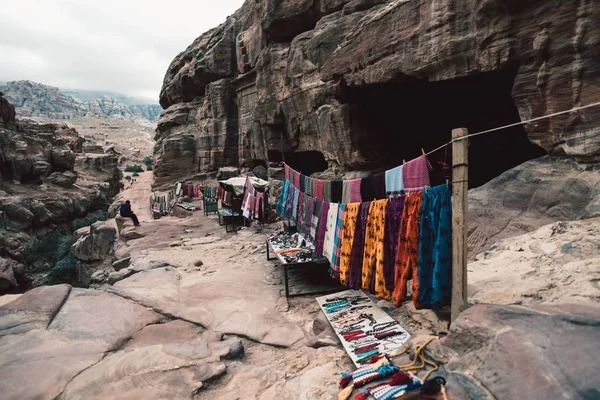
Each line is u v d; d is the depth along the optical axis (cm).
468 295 386
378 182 442
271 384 393
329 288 739
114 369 405
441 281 351
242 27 2694
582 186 512
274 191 1928
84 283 1819
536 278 378
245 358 477
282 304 668
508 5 588
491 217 589
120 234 1741
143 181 7256
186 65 3584
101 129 17325
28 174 3647
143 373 400
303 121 1617
